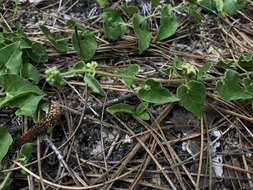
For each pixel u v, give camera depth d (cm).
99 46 40
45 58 39
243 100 37
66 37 41
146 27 41
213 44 41
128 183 33
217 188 34
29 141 34
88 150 35
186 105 35
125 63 40
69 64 39
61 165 34
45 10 44
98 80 38
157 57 40
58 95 37
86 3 44
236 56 40
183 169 34
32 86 35
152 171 34
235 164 34
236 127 36
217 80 38
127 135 35
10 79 35
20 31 41
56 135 35
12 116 36
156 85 35
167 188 33
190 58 40
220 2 43
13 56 36
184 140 35
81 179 33
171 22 41
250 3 44
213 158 35
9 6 44
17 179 33
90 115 36
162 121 36
